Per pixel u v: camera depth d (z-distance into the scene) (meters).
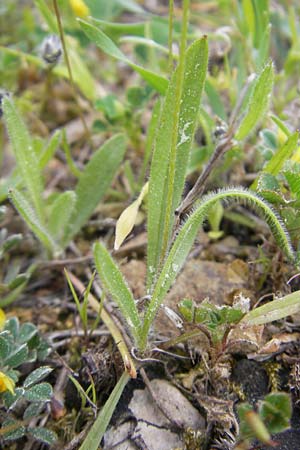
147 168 0.26
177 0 0.33
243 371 0.20
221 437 0.19
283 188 0.21
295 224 0.20
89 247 0.25
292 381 0.20
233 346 0.20
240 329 0.20
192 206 0.21
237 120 0.23
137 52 0.28
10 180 0.24
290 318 0.21
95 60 0.31
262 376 0.20
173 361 0.21
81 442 0.20
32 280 0.24
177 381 0.20
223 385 0.20
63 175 0.27
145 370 0.20
